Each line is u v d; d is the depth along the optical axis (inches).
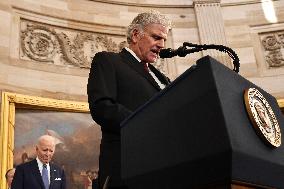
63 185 201.3
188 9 364.5
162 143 43.0
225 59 339.6
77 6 325.4
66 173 265.0
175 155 40.9
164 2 360.5
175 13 360.5
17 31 287.3
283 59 345.1
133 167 46.6
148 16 73.6
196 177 38.9
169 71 333.4
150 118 45.9
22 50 285.1
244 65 344.5
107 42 327.6
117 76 65.8
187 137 39.8
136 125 48.1
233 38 354.9
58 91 288.4
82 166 271.9
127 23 339.6
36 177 189.9
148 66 78.8
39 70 286.4
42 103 268.2
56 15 311.6
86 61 310.7
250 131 40.1
